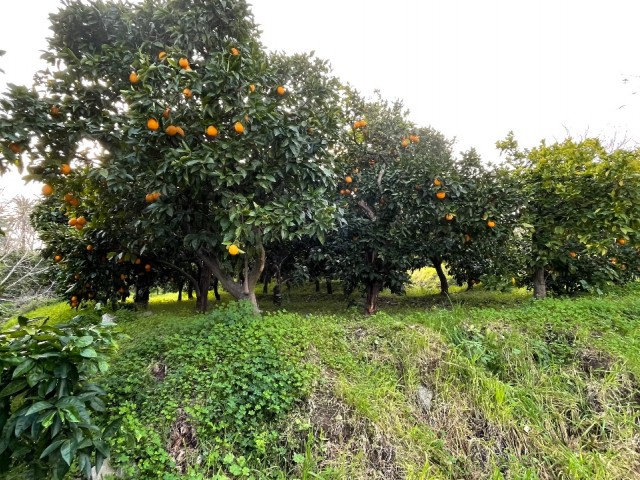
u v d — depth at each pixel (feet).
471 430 8.87
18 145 9.96
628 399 9.83
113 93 11.94
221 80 10.88
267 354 9.43
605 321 12.78
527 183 18.16
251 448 7.79
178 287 29.73
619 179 15.46
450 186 15.29
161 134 11.00
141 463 7.13
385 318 12.40
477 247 18.60
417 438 8.36
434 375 9.93
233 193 11.89
